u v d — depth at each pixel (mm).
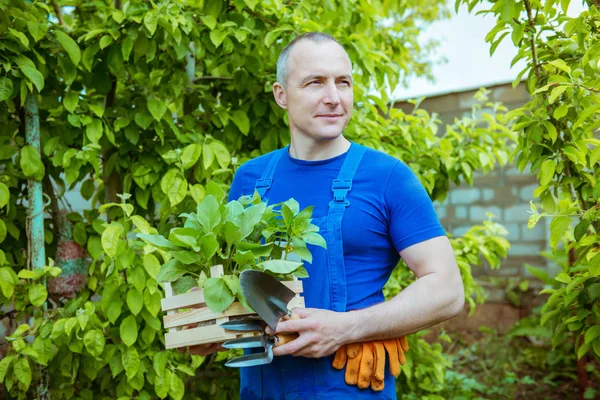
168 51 2010
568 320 1648
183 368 1874
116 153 2057
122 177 2143
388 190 1285
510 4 1606
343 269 1252
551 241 1592
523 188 4637
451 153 2469
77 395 2012
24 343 1742
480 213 4828
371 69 2111
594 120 1660
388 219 1292
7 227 1959
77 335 1730
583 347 1649
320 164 1356
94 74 2037
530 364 3877
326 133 1289
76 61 1806
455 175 2502
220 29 1921
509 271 4656
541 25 1697
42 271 1793
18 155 1968
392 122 2576
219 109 2148
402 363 1297
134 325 1783
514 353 4047
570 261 3205
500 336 4383
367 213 1275
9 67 1692
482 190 4820
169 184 1854
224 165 1919
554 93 1465
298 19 2043
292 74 1313
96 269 2062
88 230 2053
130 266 1737
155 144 2045
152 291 1702
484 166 2387
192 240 1097
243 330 1087
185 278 1181
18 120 2131
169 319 1171
